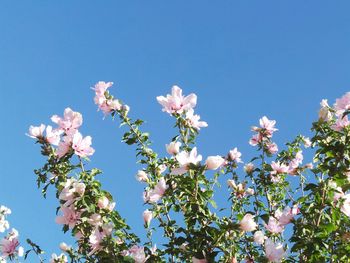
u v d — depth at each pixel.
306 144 1.98
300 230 1.30
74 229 1.38
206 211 1.29
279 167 1.83
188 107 1.50
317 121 1.40
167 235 1.54
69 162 1.50
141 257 1.38
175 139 1.50
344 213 1.34
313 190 1.31
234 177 1.92
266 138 1.85
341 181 1.30
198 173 1.25
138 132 1.66
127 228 1.41
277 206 1.86
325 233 1.29
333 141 1.36
